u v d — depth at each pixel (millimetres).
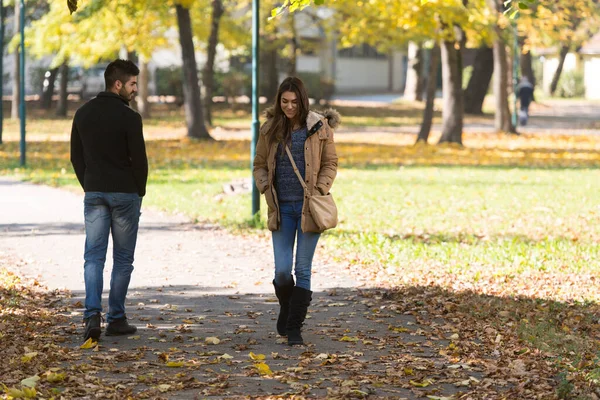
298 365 8109
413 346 8906
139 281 12375
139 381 7461
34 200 21016
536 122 52156
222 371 7852
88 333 8750
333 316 10383
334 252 14703
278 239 9023
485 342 8992
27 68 64438
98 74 63281
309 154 8859
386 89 86625
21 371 7543
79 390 7074
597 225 17812
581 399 6852
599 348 8719
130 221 9133
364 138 41688
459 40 37125
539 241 15844
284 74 67312
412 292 11562
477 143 39281
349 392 7082
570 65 78750
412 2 32188
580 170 28891
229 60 65688
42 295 11211
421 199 21672
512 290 11844
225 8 50719
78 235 16141
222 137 41344
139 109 51656
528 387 7289
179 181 25078
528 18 39875
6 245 15047
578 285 12242
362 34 37406
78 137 9117
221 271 13156
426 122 38281
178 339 9055
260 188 9023
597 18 47812
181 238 16188
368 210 19859
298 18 57375
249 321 10055
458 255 14359
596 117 56375
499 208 20219
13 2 45188
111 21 38688
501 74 43688
